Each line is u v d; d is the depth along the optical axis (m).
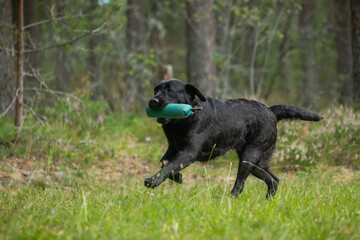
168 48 25.41
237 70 20.03
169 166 5.92
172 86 5.98
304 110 7.14
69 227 4.26
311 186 6.85
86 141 9.70
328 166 9.16
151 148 10.76
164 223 4.29
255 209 4.97
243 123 6.79
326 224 4.29
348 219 4.55
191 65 16.91
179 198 5.61
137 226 4.21
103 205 5.22
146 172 9.11
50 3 9.81
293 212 4.79
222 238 3.88
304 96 20.98
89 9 10.02
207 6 16.31
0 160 8.20
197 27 16.31
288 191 5.94
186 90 6.14
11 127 8.73
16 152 8.62
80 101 10.21
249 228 4.15
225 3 17.28
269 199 6.04
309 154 9.34
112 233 3.93
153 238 3.78
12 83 10.23
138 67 16.09
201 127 6.27
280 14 19.34
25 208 5.08
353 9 12.62
